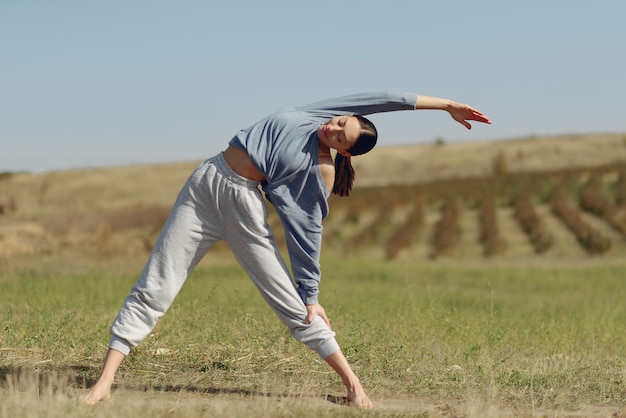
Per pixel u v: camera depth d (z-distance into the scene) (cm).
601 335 893
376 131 508
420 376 631
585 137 9838
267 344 693
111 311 916
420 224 4622
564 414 534
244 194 500
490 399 564
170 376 604
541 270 2683
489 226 4150
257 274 515
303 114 510
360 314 970
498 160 9000
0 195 6412
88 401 486
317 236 512
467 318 947
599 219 4456
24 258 2458
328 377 623
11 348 666
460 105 516
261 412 477
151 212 4859
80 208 5947
